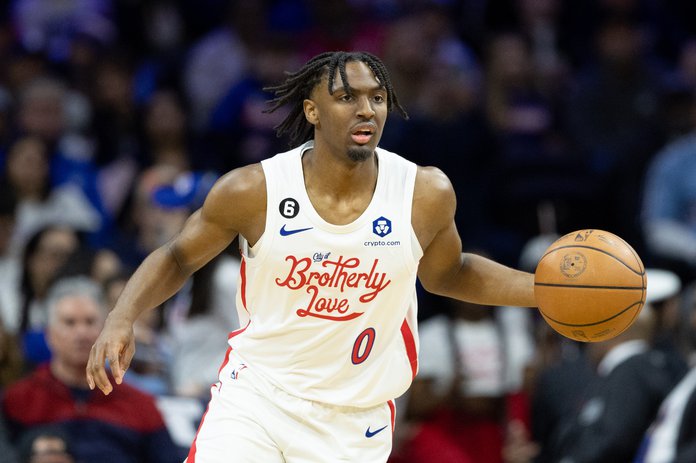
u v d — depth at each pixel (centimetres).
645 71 3288
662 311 2219
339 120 1202
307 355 1250
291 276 1229
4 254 2506
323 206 1234
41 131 2869
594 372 2152
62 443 1803
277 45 3272
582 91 3253
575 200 2886
